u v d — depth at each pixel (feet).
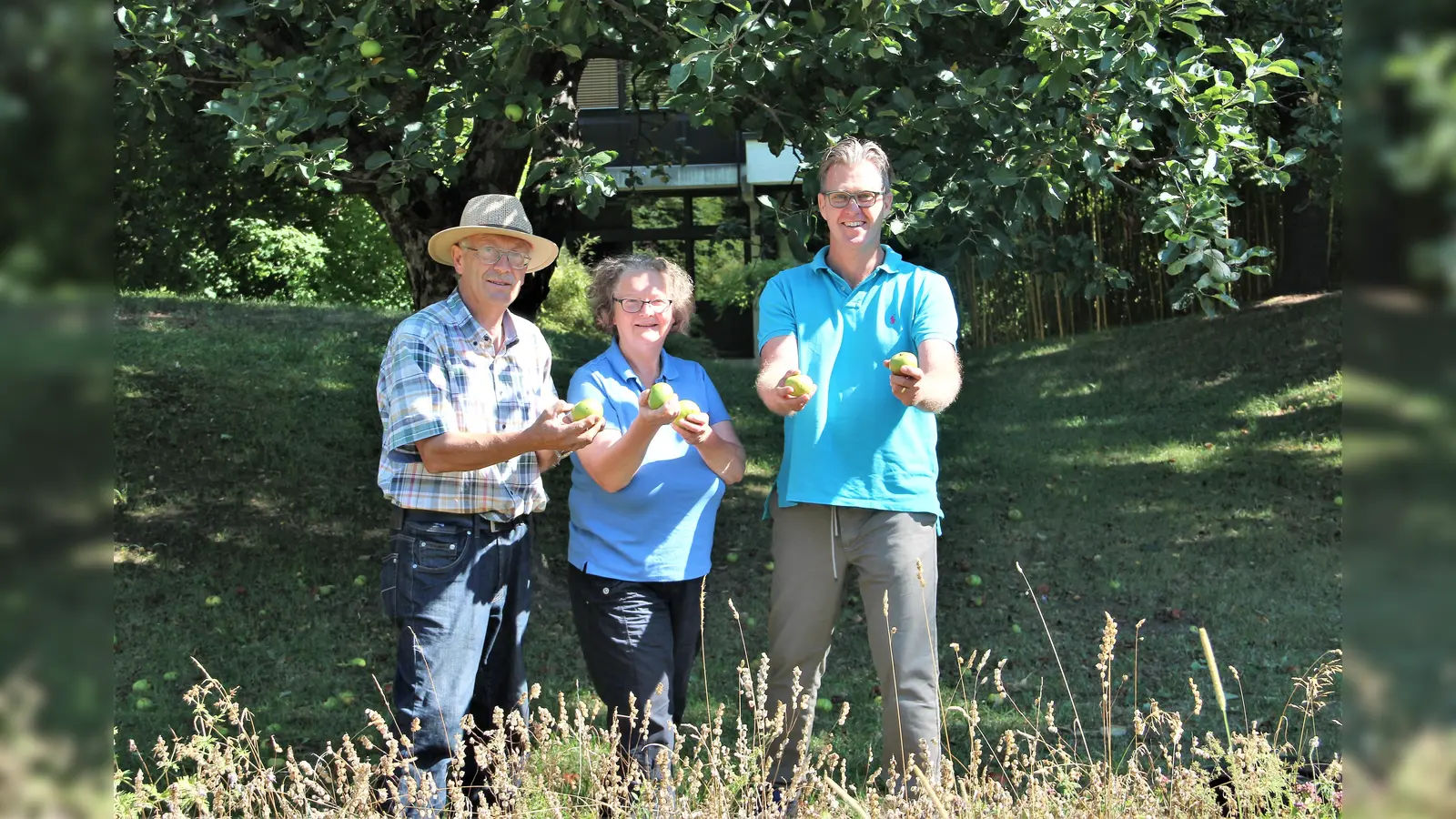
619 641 10.84
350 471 27.81
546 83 17.99
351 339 39.91
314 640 18.90
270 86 13.07
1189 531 24.82
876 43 12.20
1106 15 11.64
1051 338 49.11
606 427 10.82
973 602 21.24
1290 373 36.50
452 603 10.40
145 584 20.68
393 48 13.91
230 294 52.54
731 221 20.65
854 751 14.62
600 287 11.60
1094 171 12.14
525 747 10.10
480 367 10.69
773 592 11.57
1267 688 16.61
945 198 12.17
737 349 59.11
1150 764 9.62
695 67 11.57
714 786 9.18
